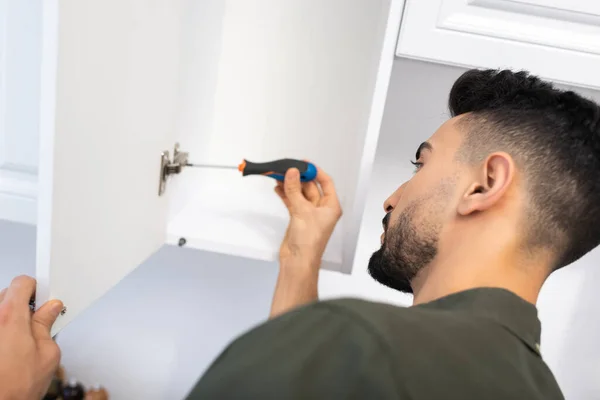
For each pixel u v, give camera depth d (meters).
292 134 1.14
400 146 1.16
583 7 0.77
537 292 0.55
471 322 0.44
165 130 0.91
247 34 1.10
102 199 0.70
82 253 0.67
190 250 1.29
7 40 0.77
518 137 0.57
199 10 1.00
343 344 0.36
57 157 0.57
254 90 1.12
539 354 0.48
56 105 0.54
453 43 0.80
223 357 0.38
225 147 1.16
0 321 0.58
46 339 0.62
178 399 1.34
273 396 0.32
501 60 0.80
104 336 1.33
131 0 0.68
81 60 0.58
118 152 0.72
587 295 1.23
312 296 0.92
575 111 0.57
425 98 1.12
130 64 0.71
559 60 0.79
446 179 0.61
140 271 1.31
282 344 0.36
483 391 0.37
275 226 1.03
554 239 0.55
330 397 0.33
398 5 0.79
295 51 1.10
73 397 1.27
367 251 1.24
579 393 1.30
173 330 1.33
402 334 0.37
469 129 0.63
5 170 0.84
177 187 1.02
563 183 0.54
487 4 0.78
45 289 0.61
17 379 0.58
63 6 0.52
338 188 1.16
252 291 1.31
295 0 1.07
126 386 1.34
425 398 0.34
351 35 1.07
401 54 0.80
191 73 1.01
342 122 1.12
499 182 0.54
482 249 0.54
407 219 0.63
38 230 0.58
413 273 0.63
